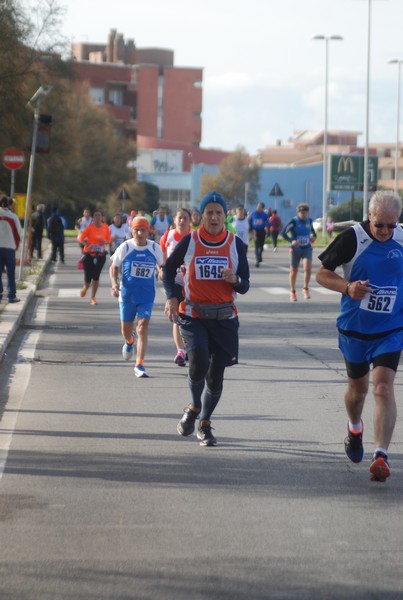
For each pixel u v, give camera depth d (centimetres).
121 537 1070
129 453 1469
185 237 1488
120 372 2277
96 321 3350
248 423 1698
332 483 1304
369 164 12744
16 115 6925
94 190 16138
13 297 3694
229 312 1490
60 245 7081
